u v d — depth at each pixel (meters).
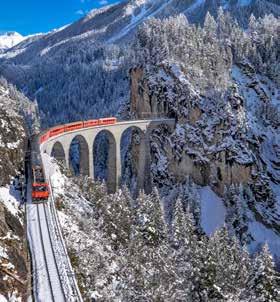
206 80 137.25
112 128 121.25
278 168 129.12
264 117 137.62
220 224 114.31
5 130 63.84
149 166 138.00
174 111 137.38
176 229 74.69
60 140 101.00
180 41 148.50
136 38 167.00
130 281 46.16
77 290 34.88
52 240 43.38
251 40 163.62
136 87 158.38
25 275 34.41
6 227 37.34
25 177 62.19
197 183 129.25
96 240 54.19
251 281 58.81
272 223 116.31
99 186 84.88
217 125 126.81
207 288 52.28
